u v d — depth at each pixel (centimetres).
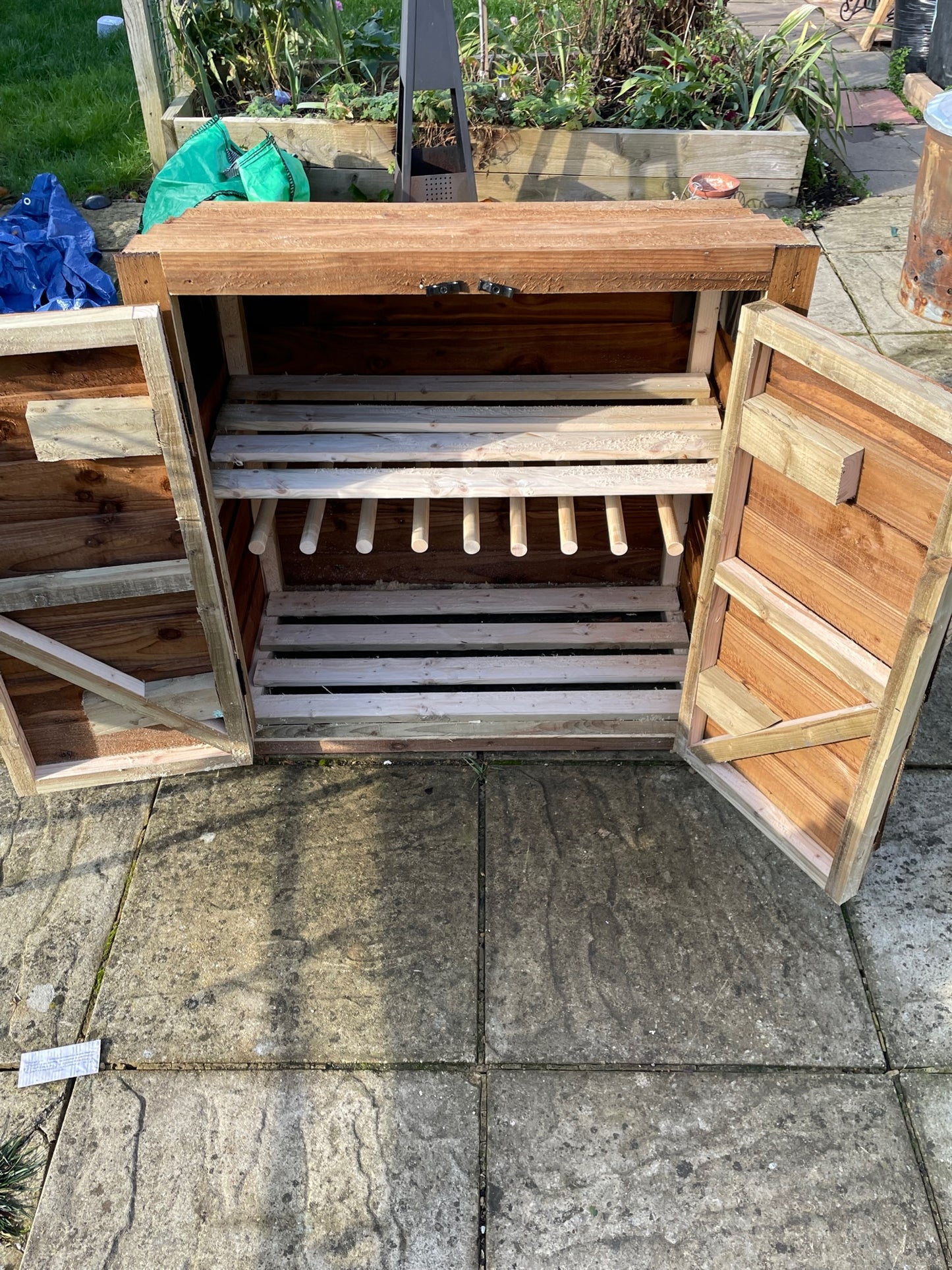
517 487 241
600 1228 195
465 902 251
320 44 591
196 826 269
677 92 533
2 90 685
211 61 564
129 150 609
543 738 285
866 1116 211
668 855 261
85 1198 200
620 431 253
